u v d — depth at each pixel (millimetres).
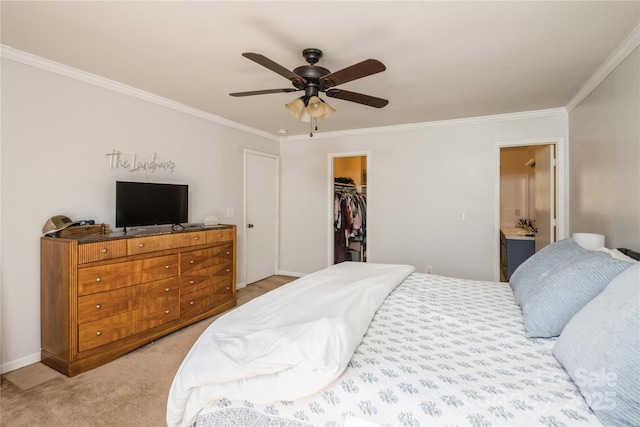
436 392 993
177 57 2320
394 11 1742
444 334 1423
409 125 4238
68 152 2553
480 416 897
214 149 3951
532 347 1295
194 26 1904
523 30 1935
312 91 2043
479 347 1297
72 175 2580
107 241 2357
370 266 2652
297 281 2115
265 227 4938
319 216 4953
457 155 4023
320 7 1708
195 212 3703
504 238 4473
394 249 4395
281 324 1351
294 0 1647
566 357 1085
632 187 2037
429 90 2965
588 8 1712
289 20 1831
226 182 4145
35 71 2350
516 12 1750
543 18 1808
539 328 1366
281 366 1062
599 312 1056
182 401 1207
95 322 2301
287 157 5176
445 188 4094
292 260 5184
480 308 1753
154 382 2133
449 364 1159
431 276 2516
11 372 2244
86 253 2240
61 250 2205
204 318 3264
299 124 4312
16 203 2277
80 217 2633
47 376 2193
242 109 3633
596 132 2646
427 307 1752
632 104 2033
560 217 3531
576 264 1427
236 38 2041
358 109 3562
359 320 1434
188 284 3035
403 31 1945
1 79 2188
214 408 1185
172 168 3410
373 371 1104
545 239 3797
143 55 2291
